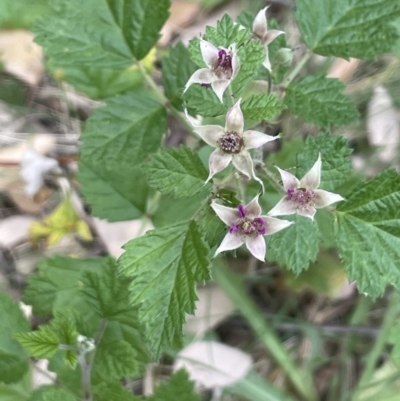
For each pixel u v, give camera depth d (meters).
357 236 0.12
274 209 0.10
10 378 0.14
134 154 0.15
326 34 0.14
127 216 0.16
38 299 0.15
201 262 0.11
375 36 0.14
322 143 0.12
